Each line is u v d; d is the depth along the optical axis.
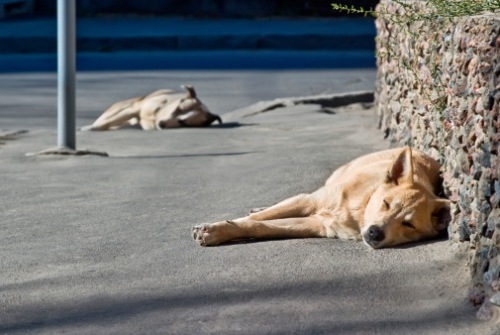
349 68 33.56
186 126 21.75
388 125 16.11
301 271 9.20
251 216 10.55
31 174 15.25
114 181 14.45
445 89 10.40
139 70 33.41
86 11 44.19
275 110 23.30
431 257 9.32
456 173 9.55
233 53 38.06
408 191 9.83
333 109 24.11
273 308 8.38
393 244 9.73
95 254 10.18
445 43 10.41
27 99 27.27
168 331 7.95
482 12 10.17
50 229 11.41
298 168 14.45
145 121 22.48
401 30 13.75
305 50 39.06
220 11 44.72
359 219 10.09
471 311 8.15
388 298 8.54
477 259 8.40
